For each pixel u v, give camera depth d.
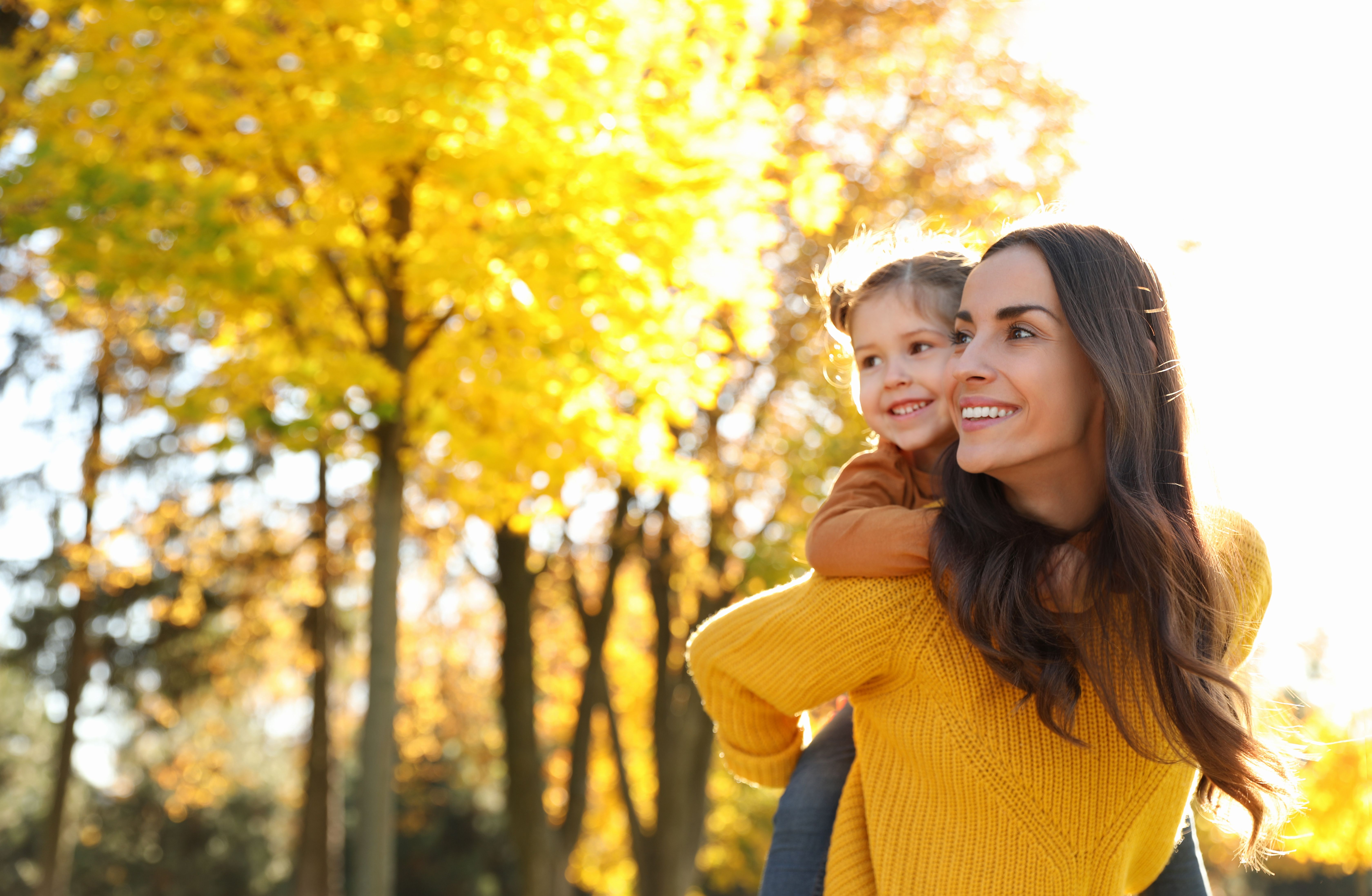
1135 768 1.54
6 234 6.12
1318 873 17.77
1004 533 1.48
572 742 13.56
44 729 26.72
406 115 5.76
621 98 6.33
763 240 7.00
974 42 11.63
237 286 6.03
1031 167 11.57
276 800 27.11
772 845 1.89
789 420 12.15
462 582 15.84
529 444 6.80
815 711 2.24
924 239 2.12
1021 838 1.52
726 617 1.78
